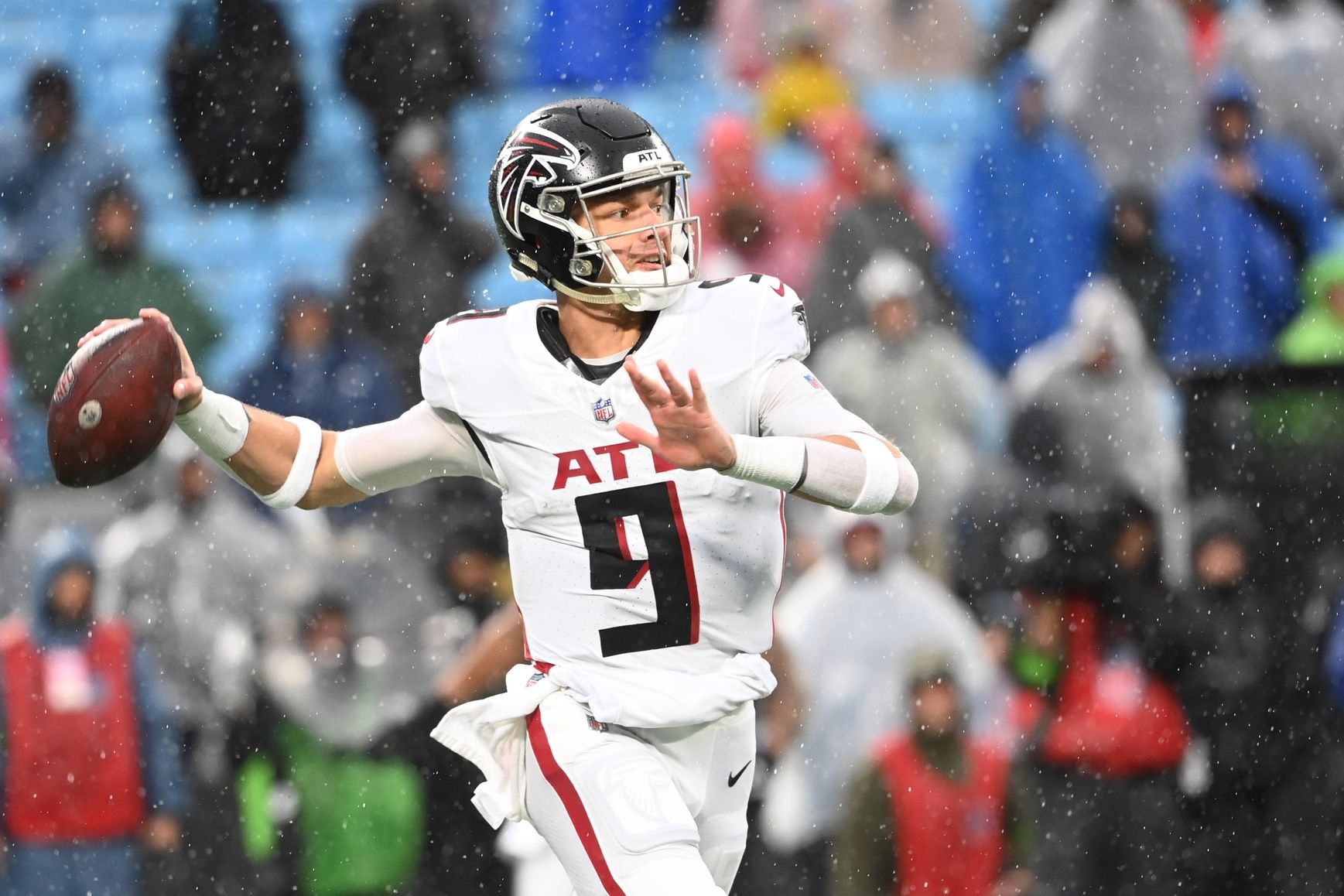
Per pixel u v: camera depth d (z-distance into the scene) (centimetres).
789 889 1827
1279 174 2617
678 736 941
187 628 1958
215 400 942
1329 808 1953
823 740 1852
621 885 905
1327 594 2092
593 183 902
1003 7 2795
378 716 1884
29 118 2764
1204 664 1970
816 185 2512
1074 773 1916
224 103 2825
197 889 1864
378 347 2375
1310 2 2731
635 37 2872
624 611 923
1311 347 2425
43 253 2719
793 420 902
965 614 1986
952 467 2216
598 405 910
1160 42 2619
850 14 2808
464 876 1836
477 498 2031
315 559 1988
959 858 1825
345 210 2833
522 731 954
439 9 2845
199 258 2764
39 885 1869
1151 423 2262
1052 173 2548
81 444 909
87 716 1877
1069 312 2525
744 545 921
